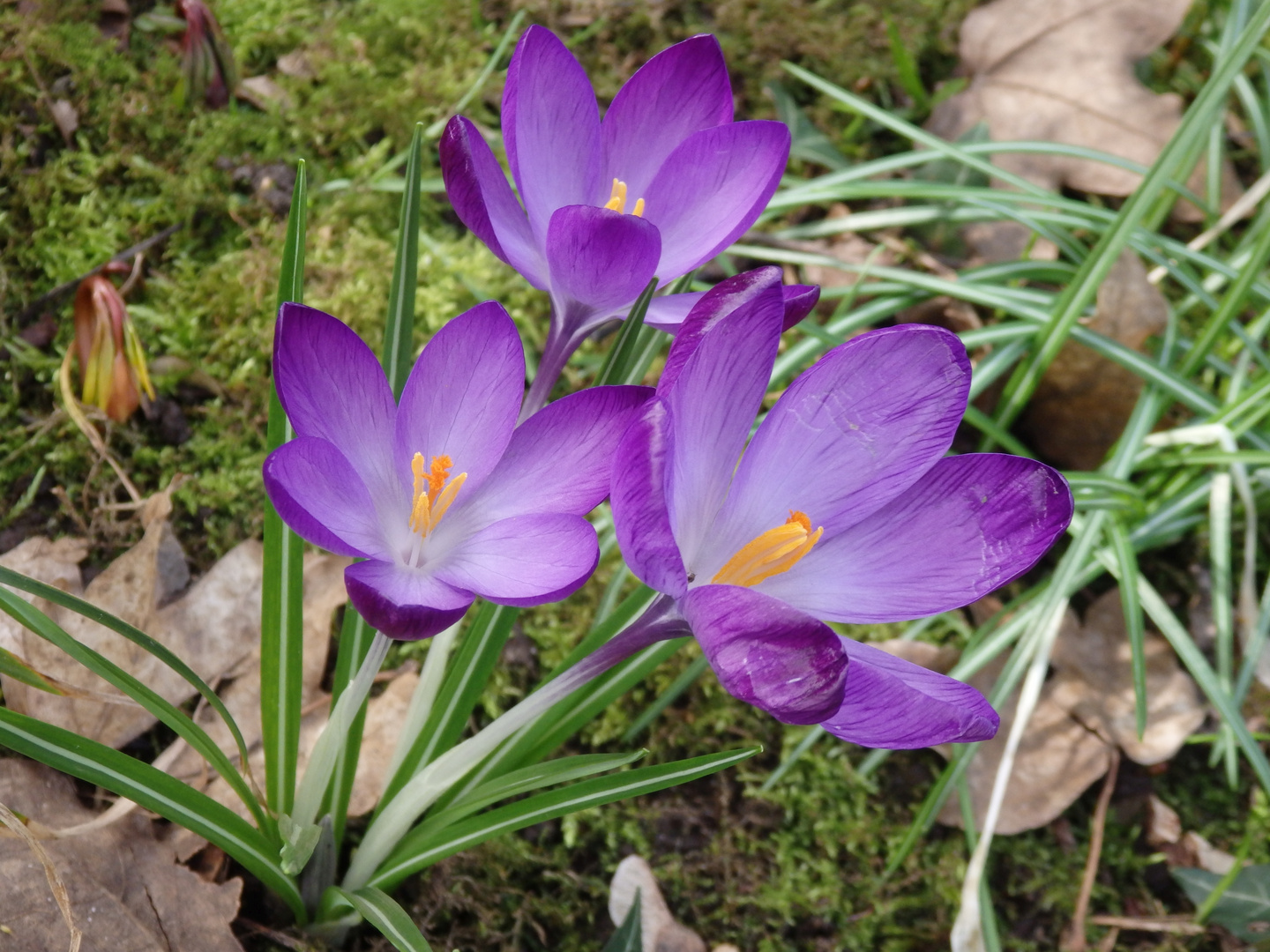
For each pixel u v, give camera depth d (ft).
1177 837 0.91
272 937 0.68
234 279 0.97
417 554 0.49
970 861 0.81
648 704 0.89
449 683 0.64
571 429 0.50
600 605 0.91
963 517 0.50
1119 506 0.90
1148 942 0.85
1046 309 0.99
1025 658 0.86
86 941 0.61
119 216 0.99
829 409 0.50
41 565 0.79
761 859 0.85
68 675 0.73
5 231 0.95
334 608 0.81
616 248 0.52
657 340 0.68
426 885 0.76
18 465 0.86
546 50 0.56
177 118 1.05
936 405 0.50
